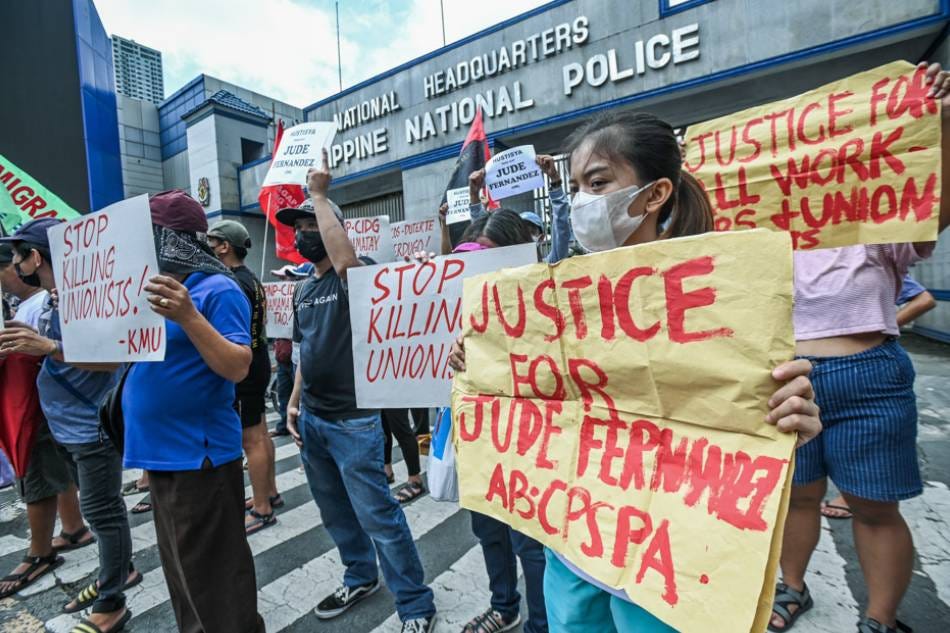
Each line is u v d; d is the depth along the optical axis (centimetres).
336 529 229
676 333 90
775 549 76
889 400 167
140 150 1706
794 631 196
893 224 143
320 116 1311
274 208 502
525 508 115
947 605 205
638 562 93
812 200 155
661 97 858
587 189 113
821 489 195
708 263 86
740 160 166
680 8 819
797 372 78
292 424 240
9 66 1111
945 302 743
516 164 356
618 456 100
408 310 187
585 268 102
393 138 1182
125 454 172
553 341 110
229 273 187
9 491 409
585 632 113
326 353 210
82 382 217
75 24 1183
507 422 121
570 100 933
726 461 84
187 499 167
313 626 220
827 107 153
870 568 178
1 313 211
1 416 249
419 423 430
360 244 438
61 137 1177
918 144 140
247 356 173
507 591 200
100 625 218
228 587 171
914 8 683
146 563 281
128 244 165
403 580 206
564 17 923
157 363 167
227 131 1478
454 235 367
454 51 1055
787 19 754
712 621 80
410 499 343
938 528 260
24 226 232
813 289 179
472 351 129
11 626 233
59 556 290
